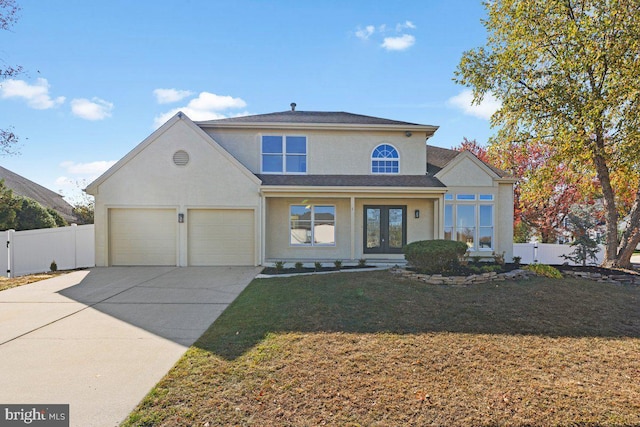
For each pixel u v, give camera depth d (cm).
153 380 402
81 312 701
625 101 1053
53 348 505
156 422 319
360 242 1435
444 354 473
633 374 421
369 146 1497
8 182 2350
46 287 943
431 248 974
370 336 539
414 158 1504
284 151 1479
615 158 1209
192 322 630
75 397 365
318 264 1245
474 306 711
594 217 1756
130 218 1321
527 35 1166
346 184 1361
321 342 514
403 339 527
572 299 779
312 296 790
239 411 335
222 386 384
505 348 498
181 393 370
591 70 1113
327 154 1487
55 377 411
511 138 1291
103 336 557
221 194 1329
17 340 539
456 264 1030
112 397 364
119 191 1310
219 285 966
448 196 1441
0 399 362
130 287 941
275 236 1437
